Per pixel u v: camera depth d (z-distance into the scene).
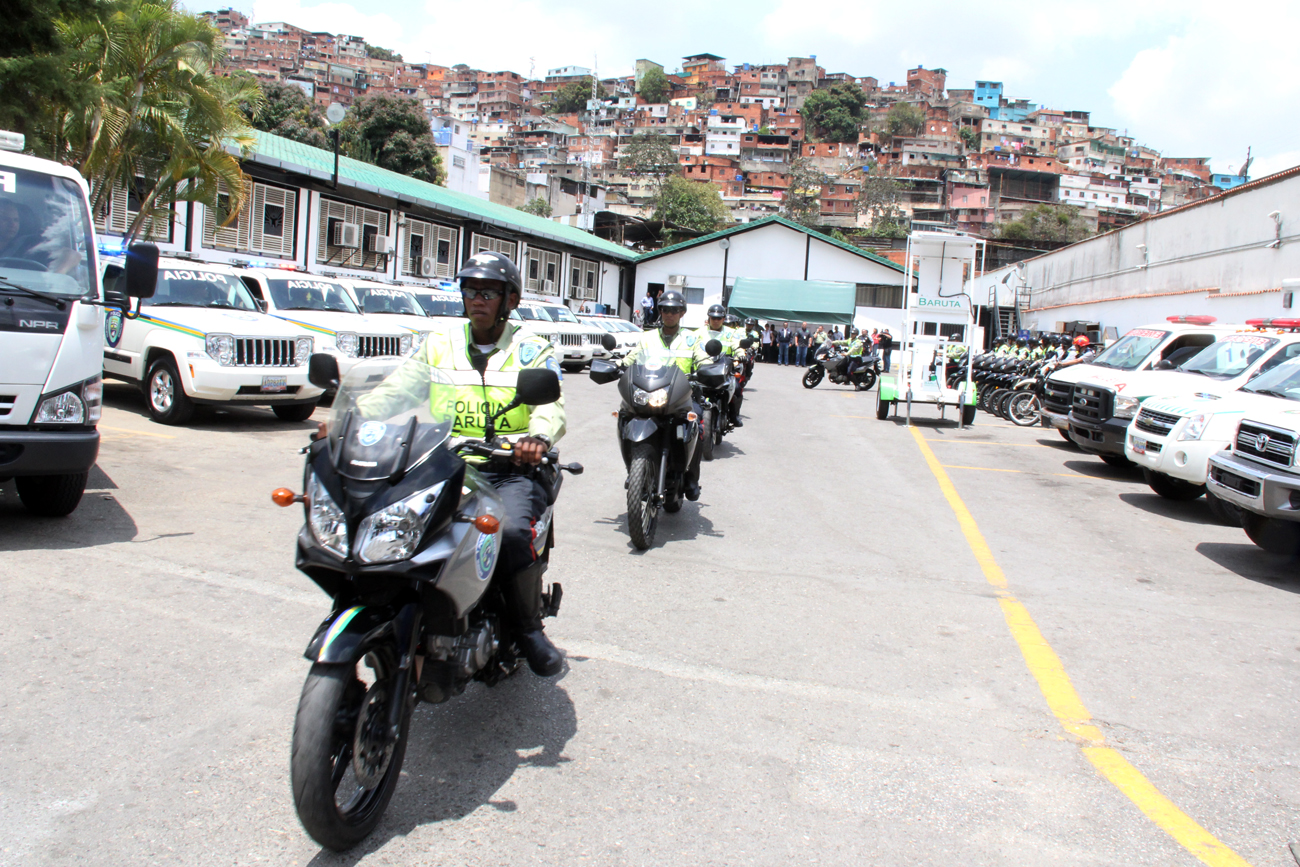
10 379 5.82
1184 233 27.67
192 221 20.84
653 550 6.87
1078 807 3.46
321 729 2.68
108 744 3.50
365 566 2.88
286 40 147.38
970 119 148.88
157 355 10.96
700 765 3.62
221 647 4.46
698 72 165.25
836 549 7.26
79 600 4.97
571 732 3.85
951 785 3.58
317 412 13.38
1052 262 41.22
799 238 44.56
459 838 3.02
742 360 12.30
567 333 23.27
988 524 8.53
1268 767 3.86
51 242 6.31
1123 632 5.56
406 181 30.77
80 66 14.13
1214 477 7.82
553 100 164.00
